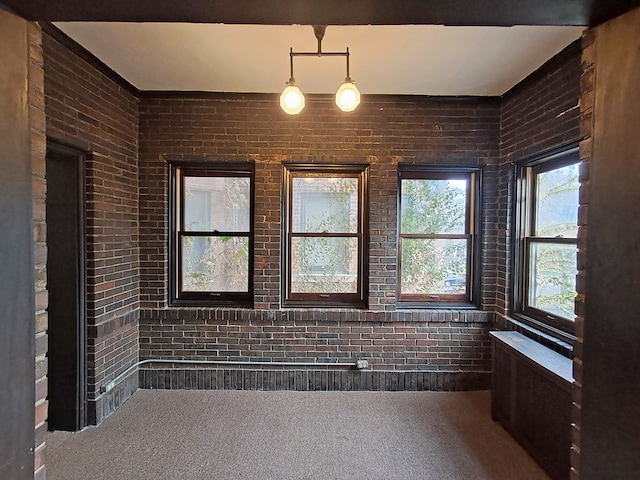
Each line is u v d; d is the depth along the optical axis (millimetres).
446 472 2127
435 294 3297
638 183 1028
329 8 1140
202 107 3178
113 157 2844
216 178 3297
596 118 1142
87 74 2527
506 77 2789
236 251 3316
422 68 2645
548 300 2746
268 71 2729
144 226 3217
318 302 3297
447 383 3229
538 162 2883
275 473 2107
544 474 2113
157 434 2506
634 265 1037
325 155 3189
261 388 3225
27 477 1195
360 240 3301
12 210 1146
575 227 2496
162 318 3211
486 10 1137
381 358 3244
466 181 3293
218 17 1215
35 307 1242
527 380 2314
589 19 1148
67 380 2561
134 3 1125
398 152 3189
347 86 2062
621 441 1071
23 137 1183
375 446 2371
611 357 1096
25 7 1141
